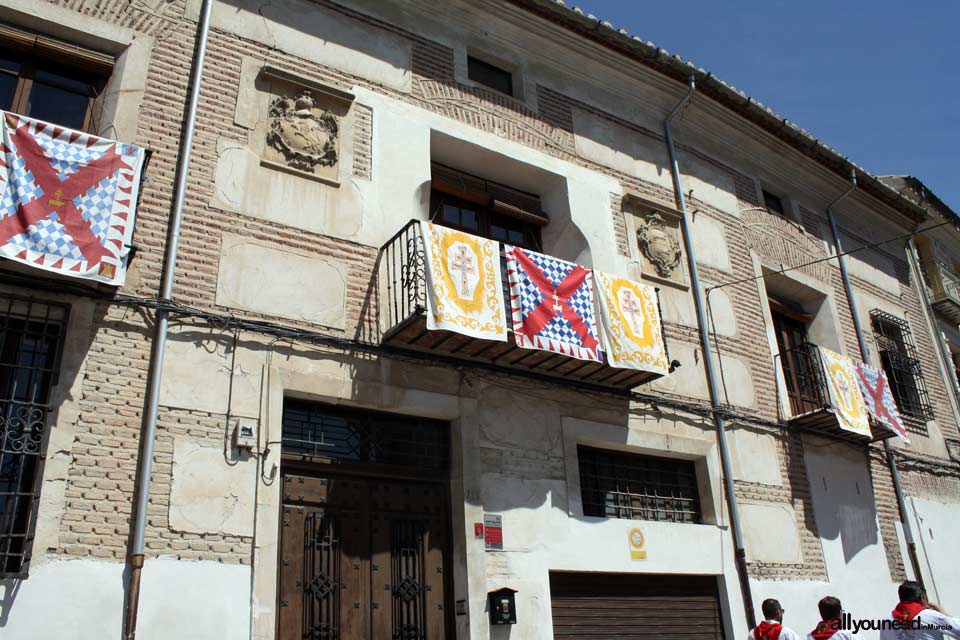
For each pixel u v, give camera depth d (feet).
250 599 23.59
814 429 41.68
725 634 34.19
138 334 24.70
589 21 39.42
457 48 37.11
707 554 34.65
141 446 23.54
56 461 22.16
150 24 28.96
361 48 33.91
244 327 26.43
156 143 27.40
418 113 34.30
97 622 21.22
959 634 23.63
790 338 47.21
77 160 23.73
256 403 25.84
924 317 57.41
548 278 31.32
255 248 27.86
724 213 44.52
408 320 27.63
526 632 28.40
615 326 32.42
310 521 26.48
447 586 28.30
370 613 26.45
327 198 30.17
